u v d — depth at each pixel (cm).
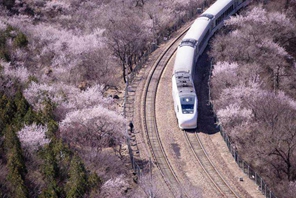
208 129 11938
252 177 10319
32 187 9656
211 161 10781
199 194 9606
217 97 13012
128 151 11131
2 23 16475
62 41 15638
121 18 17412
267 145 11244
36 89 12275
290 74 15112
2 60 14088
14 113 11275
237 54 14950
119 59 15250
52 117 11350
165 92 13550
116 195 9475
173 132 11806
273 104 12256
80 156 10194
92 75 14200
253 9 17338
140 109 12744
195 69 14488
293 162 11106
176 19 18525
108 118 11075
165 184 10056
